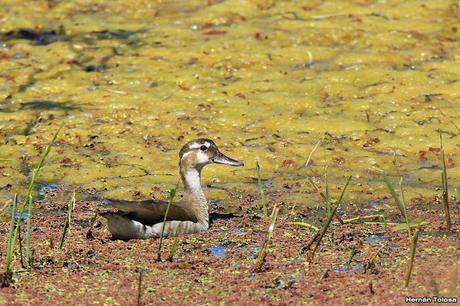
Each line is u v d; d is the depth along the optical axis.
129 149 17.69
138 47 22.78
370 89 20.16
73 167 17.00
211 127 18.58
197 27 23.97
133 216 13.48
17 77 21.00
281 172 16.83
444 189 13.93
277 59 21.81
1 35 23.56
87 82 20.80
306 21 24.06
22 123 18.77
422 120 18.70
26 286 11.58
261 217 14.90
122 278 11.86
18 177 16.59
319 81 20.59
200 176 15.57
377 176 16.67
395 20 24.02
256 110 19.27
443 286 11.31
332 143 17.84
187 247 13.26
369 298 11.05
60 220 14.64
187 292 11.34
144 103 19.61
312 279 11.74
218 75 21.03
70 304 10.99
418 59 21.80
